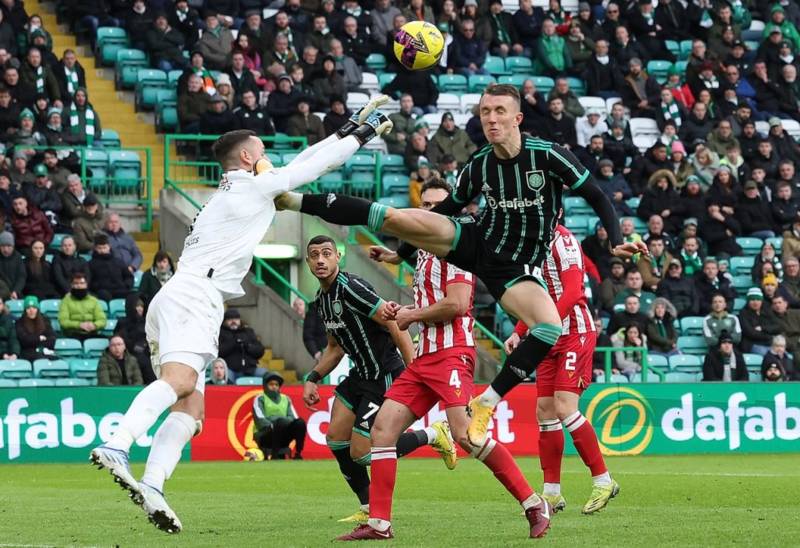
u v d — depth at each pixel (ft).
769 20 250.78
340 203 67.92
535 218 67.46
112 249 180.55
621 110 215.51
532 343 66.13
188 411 69.00
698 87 230.48
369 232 196.95
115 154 197.88
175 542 67.87
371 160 206.49
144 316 166.71
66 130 196.95
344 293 80.69
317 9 220.84
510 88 66.95
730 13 242.78
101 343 169.99
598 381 178.81
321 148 69.31
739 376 185.47
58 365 165.48
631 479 119.03
